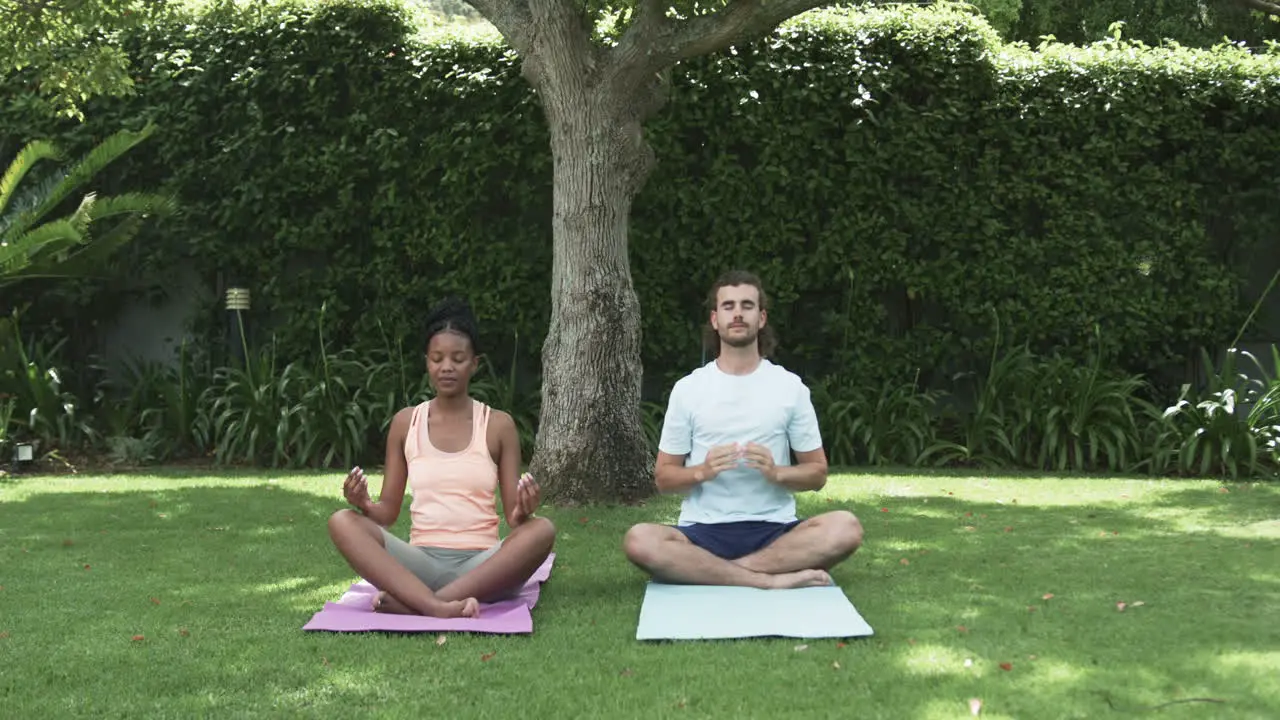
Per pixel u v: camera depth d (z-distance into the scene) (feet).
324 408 26.68
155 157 29.30
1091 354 27.53
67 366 29.66
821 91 27.55
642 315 27.84
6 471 25.44
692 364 27.96
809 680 9.43
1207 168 28.22
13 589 13.41
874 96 27.84
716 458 13.39
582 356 20.81
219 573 14.37
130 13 26.35
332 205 28.91
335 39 28.40
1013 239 27.89
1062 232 27.94
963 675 9.43
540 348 28.19
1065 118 27.91
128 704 8.98
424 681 9.55
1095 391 26.37
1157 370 28.81
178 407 27.55
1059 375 26.84
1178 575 13.75
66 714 8.77
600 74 20.95
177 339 30.19
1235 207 28.30
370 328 28.45
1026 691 8.98
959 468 26.66
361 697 9.11
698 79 27.43
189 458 27.58
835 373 28.04
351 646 10.71
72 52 26.89
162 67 28.86
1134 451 26.21
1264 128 27.96
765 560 13.44
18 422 26.94
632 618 11.94
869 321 27.94
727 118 27.71
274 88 28.40
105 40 29.14
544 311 28.19
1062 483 23.52
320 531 17.56
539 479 20.84
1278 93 27.99
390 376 27.84
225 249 28.89
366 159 28.22
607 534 17.44
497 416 13.29
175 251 29.45
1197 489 22.56
